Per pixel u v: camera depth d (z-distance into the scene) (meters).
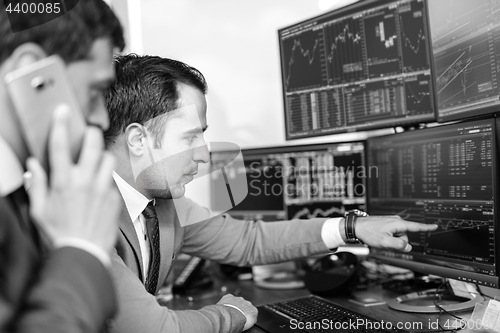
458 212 1.08
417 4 1.25
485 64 1.03
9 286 0.43
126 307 0.78
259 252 1.26
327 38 1.46
